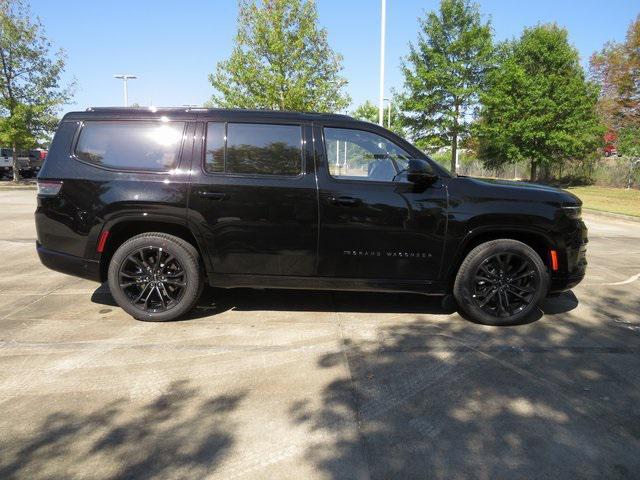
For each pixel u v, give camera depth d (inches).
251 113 173.9
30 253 290.0
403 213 168.6
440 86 1087.6
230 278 173.6
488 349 155.6
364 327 173.5
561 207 172.9
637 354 153.2
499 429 110.7
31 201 606.9
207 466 96.4
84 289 214.8
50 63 936.3
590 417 116.2
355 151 172.7
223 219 168.2
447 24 1070.4
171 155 170.7
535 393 127.3
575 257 176.4
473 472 95.9
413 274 173.0
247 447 102.8
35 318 177.5
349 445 104.0
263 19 682.8
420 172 162.9
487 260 172.9
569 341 163.2
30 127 942.4
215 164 169.9
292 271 172.2
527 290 175.0
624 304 205.3
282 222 168.4
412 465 97.7
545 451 102.9
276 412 116.4
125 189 167.5
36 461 97.3
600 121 1104.8
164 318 174.9
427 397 124.6
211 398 122.5
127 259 172.1
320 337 163.3
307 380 132.7
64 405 118.1
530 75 1080.8
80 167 171.0
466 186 172.2
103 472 94.3
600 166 1122.7
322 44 709.9
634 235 421.7
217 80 711.7
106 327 169.6
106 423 110.8
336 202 167.3
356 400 122.6
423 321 180.7
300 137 171.5
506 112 1073.5
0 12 881.5
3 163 1143.0
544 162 1079.6
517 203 170.7
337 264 171.2
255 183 167.9
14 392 124.0
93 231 169.3
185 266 172.2
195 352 149.8
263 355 148.4
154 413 115.2
